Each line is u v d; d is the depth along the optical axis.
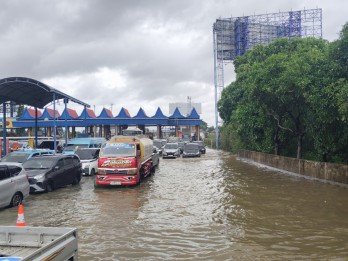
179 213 12.02
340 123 17.94
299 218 11.11
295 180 20.17
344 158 20.48
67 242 4.88
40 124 53.94
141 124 58.47
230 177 21.95
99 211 12.52
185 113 100.56
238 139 45.16
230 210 12.41
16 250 5.16
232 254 7.82
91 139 27.22
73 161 19.42
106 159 18.25
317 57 19.70
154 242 8.75
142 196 15.55
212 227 10.13
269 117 27.86
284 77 19.75
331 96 16.19
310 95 17.91
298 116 23.12
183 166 30.28
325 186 17.61
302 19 61.34
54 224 10.70
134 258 7.62
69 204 13.90
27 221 11.12
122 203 13.98
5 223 10.91
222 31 62.91
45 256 4.31
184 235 9.34
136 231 9.77
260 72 22.31
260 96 23.20
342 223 10.44
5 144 29.31
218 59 63.41
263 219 11.04
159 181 20.47
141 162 20.16
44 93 28.22
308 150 26.27
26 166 17.39
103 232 9.70
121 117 56.31
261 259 7.50
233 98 38.50
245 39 60.97
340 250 8.05
